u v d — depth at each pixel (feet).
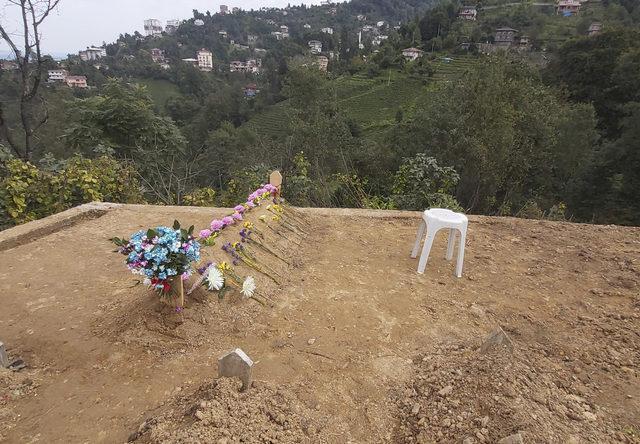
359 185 31.09
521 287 14.34
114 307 11.56
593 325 12.11
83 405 8.28
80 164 22.65
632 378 9.87
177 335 10.21
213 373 9.21
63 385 8.82
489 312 12.64
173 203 26.63
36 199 20.17
